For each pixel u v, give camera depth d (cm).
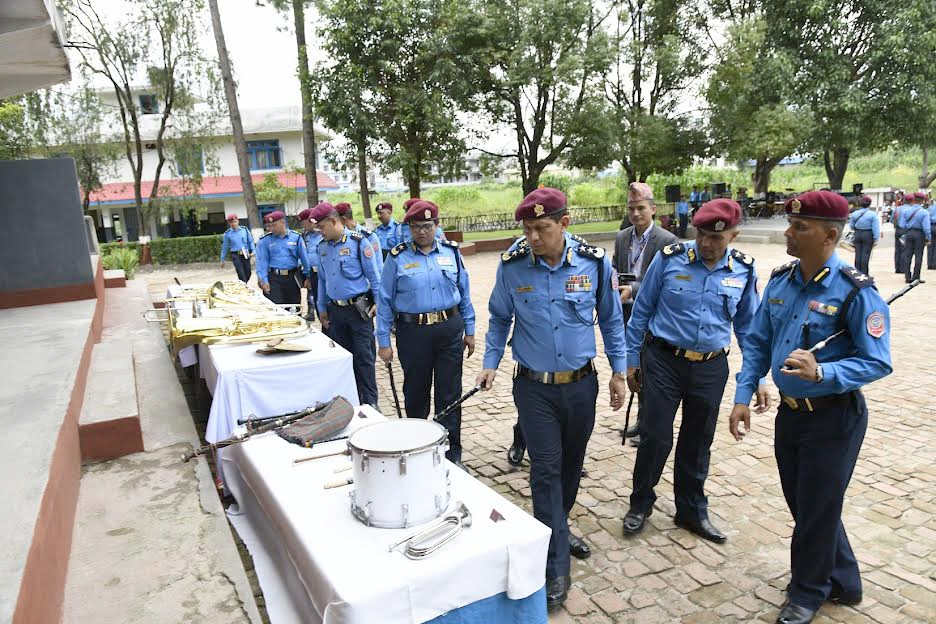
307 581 212
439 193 4259
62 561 253
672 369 349
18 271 669
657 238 469
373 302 571
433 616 198
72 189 680
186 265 2266
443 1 1695
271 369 390
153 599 240
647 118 2155
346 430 317
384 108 1727
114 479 342
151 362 590
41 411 333
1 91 595
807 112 2047
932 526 363
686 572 329
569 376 314
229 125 2880
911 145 2331
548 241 299
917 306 970
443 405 457
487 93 2017
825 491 273
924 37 1977
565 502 341
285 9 1745
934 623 285
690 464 360
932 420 518
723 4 2239
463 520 219
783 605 300
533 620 221
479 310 1079
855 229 1238
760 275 1300
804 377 253
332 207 556
